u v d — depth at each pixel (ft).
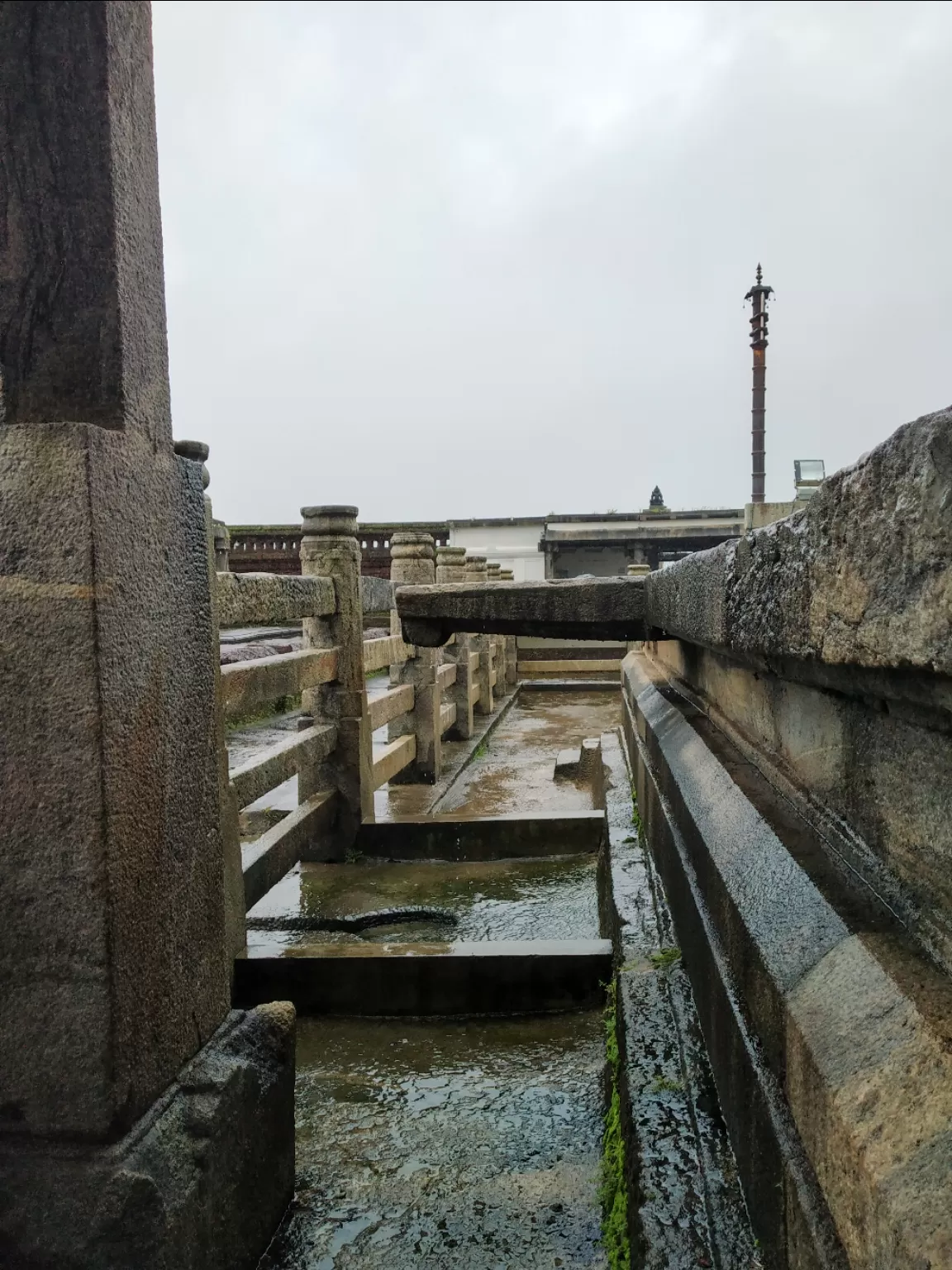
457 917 14.85
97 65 6.06
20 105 6.15
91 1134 5.95
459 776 26.50
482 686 37.58
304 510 18.10
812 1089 4.14
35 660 5.82
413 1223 7.47
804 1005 4.57
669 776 11.23
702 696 14.51
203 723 7.36
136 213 6.45
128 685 6.13
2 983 6.02
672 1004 7.92
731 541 7.68
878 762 5.30
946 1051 3.46
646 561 85.66
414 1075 9.91
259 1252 7.13
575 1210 7.53
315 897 16.02
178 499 7.02
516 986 11.34
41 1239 5.90
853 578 4.33
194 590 7.27
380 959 11.43
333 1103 9.36
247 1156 7.00
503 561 85.15
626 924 10.00
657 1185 5.66
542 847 18.12
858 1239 3.41
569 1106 9.13
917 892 4.66
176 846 6.83
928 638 3.53
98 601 5.75
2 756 5.89
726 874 6.84
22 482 5.78
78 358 6.21
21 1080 6.03
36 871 5.90
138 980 6.23
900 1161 3.22
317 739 17.17
